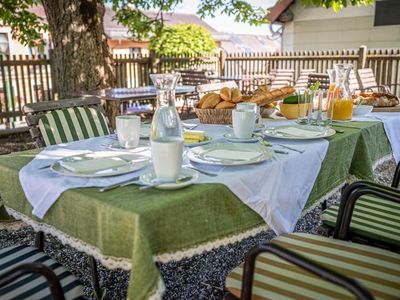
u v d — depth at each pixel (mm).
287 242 1543
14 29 6996
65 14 4949
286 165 1522
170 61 8844
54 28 5094
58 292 1116
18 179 1439
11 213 1533
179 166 1246
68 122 2270
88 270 2330
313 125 2184
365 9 9797
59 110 2289
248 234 1359
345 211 1615
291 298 1219
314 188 1717
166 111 1469
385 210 1840
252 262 1151
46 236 2754
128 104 7117
